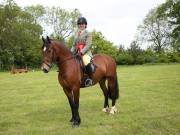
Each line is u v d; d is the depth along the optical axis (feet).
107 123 31.83
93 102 45.11
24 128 31.14
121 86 65.46
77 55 32.35
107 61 36.06
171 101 44.04
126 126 30.45
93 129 29.63
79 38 32.96
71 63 31.01
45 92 60.13
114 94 36.73
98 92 56.75
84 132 28.84
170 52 226.38
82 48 32.65
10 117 36.65
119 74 103.76
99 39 235.81
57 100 48.80
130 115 35.37
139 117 33.96
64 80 30.89
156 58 214.28
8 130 30.63
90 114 36.47
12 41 199.41
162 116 34.19
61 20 255.70
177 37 239.30
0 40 198.08
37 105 44.62
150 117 33.88
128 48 224.74
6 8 196.44
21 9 217.77
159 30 300.20
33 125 32.24
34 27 221.25
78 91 31.42
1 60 201.26
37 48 214.69
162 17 254.47
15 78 102.12
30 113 38.52
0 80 94.38
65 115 36.63
